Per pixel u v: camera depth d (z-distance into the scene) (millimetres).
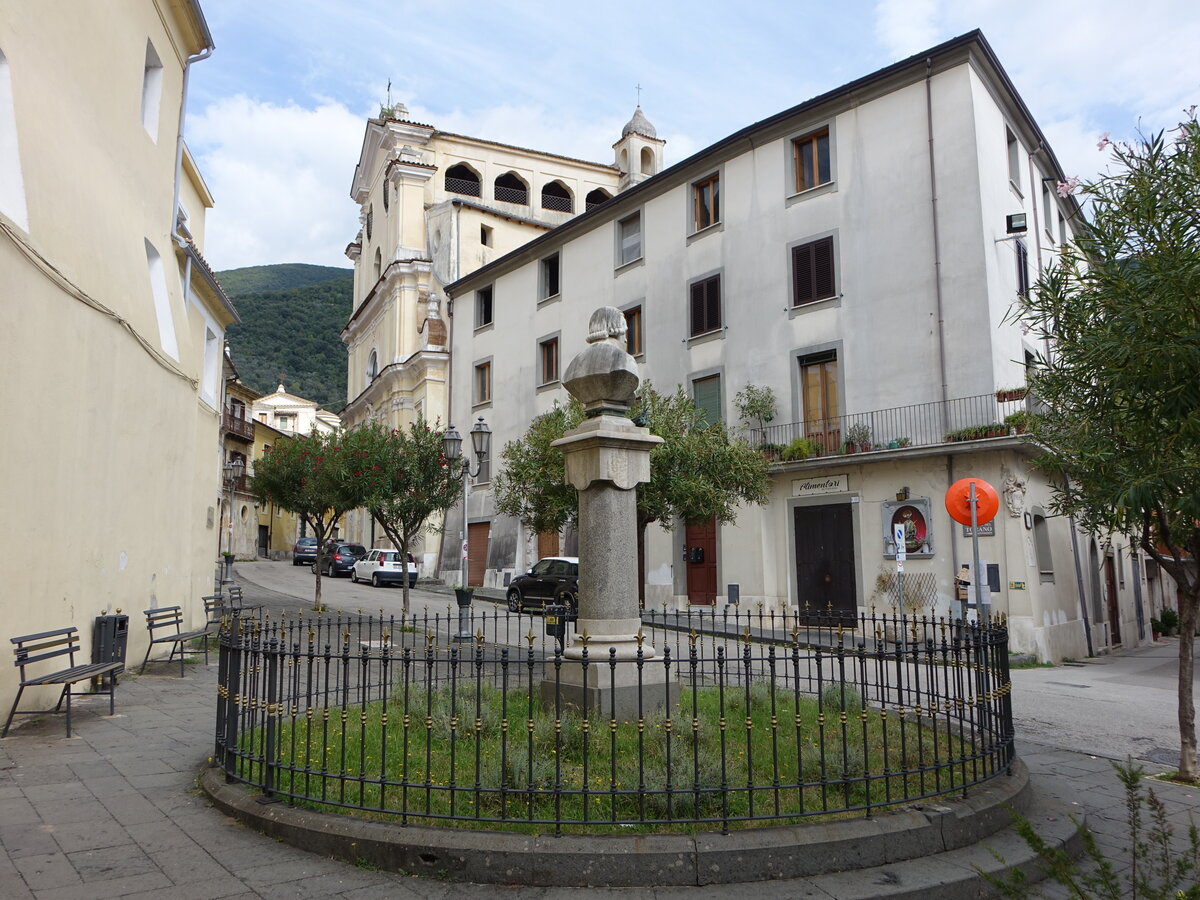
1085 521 8367
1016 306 20141
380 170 47000
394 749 6152
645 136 47688
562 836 4363
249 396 57156
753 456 18750
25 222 8547
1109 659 20094
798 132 22953
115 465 10898
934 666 5367
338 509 21156
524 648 13648
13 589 8148
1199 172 4555
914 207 20375
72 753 6859
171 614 12398
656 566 25016
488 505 34125
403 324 41250
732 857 4270
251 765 5406
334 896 4090
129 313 11344
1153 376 4484
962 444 17984
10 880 4234
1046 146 23062
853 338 21172
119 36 11508
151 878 4281
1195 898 3080
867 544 19922
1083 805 6113
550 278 32469
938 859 4586
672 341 25969
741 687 8695
